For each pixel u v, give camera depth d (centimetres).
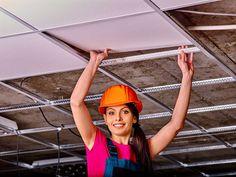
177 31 395
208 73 514
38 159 904
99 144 311
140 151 315
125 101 318
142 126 705
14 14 364
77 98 325
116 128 317
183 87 348
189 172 1002
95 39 405
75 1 344
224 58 471
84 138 315
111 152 309
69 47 421
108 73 498
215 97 585
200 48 437
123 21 374
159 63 480
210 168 970
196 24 402
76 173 896
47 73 481
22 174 995
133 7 353
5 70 471
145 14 364
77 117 319
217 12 384
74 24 379
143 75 512
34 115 645
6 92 558
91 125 317
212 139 768
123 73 505
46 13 362
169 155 871
